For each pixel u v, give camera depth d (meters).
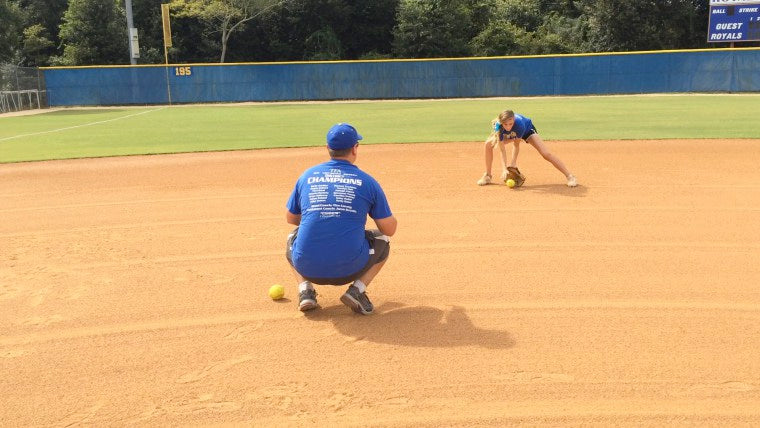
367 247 4.68
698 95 31.16
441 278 5.49
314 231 4.52
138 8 48.56
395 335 4.36
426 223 7.35
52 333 4.50
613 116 20.36
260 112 26.84
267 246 6.61
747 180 9.41
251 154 13.44
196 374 3.86
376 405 3.47
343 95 35.53
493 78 34.75
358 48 52.56
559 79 34.12
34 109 32.81
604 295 5.03
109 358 4.10
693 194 8.57
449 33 46.41
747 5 31.91
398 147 13.92
